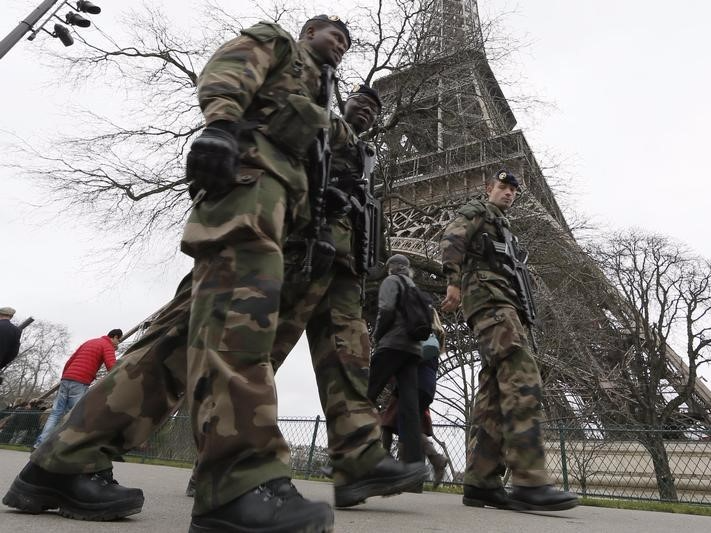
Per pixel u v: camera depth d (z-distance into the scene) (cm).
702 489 936
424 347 463
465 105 1398
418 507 288
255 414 123
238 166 142
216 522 117
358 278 264
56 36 1007
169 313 181
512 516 266
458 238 337
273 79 171
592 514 319
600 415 1644
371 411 247
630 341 2173
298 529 112
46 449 167
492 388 337
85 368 738
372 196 283
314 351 254
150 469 571
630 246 2394
